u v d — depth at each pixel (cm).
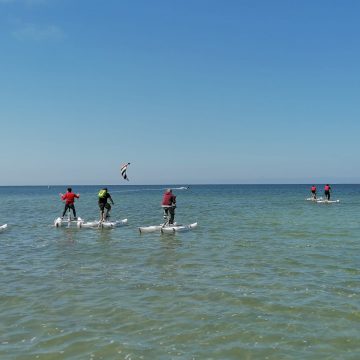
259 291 1022
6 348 696
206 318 832
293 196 8194
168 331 765
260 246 1723
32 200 7312
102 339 730
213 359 650
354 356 657
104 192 2506
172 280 1139
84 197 8881
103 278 1170
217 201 6112
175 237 2034
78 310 884
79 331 767
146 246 1755
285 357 656
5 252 1633
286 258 1448
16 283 1116
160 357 659
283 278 1153
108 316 846
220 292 1013
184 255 1530
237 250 1628
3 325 800
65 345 706
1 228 2353
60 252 1622
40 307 907
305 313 859
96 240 1953
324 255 1499
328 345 700
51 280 1149
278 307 898
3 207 5000
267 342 714
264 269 1273
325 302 930
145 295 993
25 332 764
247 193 10819
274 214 3444
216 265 1341
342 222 2692
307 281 1117
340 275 1185
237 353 672
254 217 3172
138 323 806
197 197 7944
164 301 945
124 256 1520
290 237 1986
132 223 2778
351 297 967
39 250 1677
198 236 2064
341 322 805
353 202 5350
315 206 4544
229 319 826
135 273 1233
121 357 660
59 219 2575
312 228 2355
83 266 1344
